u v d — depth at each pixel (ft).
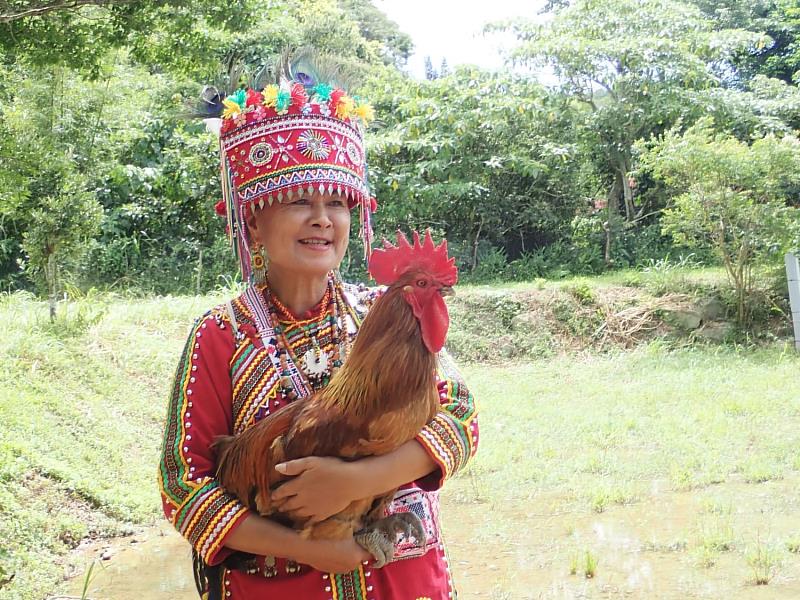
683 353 41.93
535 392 35.22
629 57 55.21
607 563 17.26
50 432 23.72
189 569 18.25
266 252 6.70
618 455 25.22
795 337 41.93
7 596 15.75
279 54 7.13
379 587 6.02
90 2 21.68
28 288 50.19
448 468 5.86
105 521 20.65
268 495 5.76
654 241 54.70
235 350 6.31
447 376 6.49
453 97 56.75
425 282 5.82
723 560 17.01
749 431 26.68
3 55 29.22
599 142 57.36
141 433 26.61
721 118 55.11
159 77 54.95
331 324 6.63
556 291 46.60
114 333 33.12
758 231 43.52
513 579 16.67
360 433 5.57
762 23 72.08
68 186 32.53
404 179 54.13
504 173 56.80
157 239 55.01
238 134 6.46
